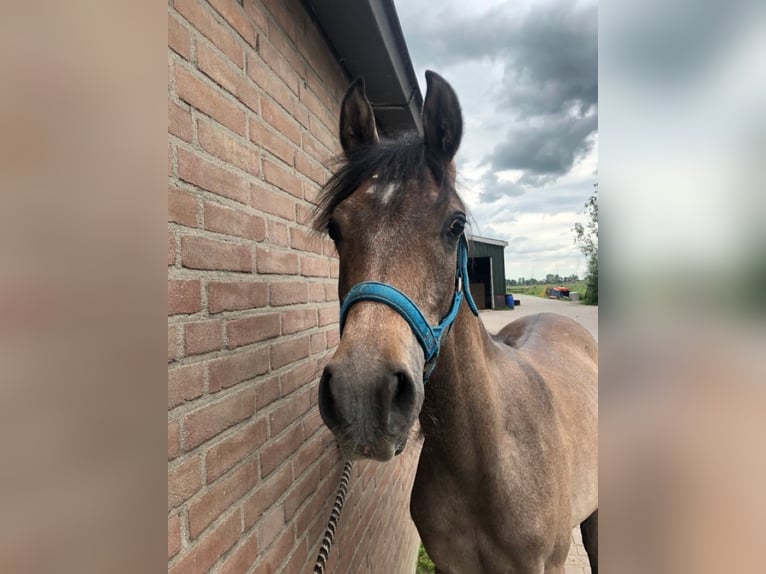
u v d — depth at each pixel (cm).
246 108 107
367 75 198
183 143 82
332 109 176
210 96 91
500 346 170
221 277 93
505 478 130
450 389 123
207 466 84
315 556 136
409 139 123
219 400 90
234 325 98
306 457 136
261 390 109
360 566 176
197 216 85
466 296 124
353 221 106
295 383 132
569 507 151
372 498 199
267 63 119
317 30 158
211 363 88
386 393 85
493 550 136
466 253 125
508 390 142
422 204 106
